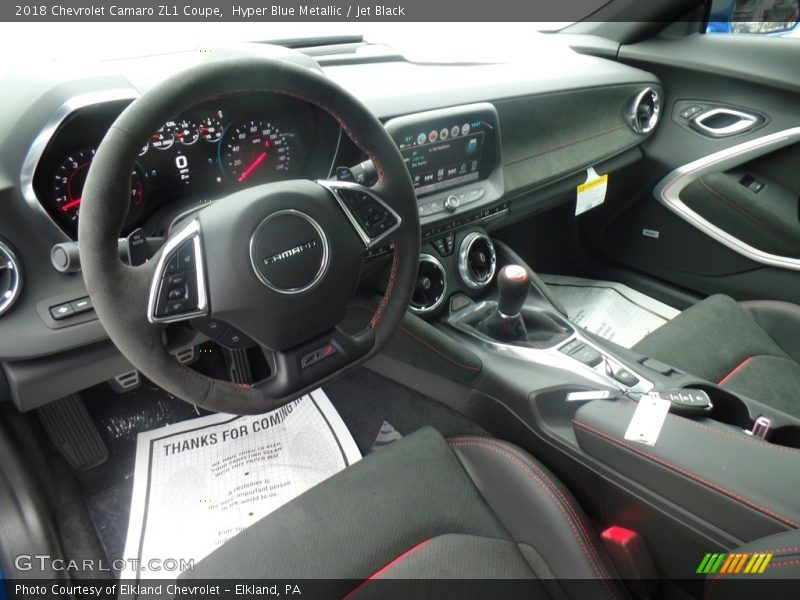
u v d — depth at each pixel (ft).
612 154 4.96
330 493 2.97
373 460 3.16
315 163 3.47
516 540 2.98
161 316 2.14
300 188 2.32
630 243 5.79
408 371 4.35
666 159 5.26
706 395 2.98
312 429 4.48
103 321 2.09
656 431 2.78
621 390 3.14
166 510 3.91
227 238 2.18
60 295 2.79
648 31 5.18
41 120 2.56
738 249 5.04
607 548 2.92
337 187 2.42
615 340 5.29
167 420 4.49
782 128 4.59
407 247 2.71
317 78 2.27
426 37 4.69
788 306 4.48
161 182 2.99
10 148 2.59
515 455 3.26
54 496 3.92
